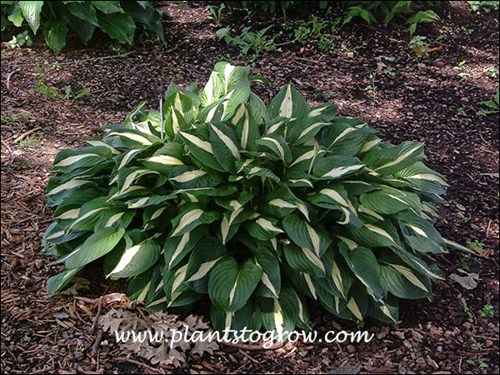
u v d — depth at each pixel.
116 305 2.88
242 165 2.69
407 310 3.00
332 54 5.46
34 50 5.30
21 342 2.72
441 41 5.84
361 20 5.95
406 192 2.95
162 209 2.81
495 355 2.80
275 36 5.64
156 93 4.82
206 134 2.77
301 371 2.65
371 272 2.67
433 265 3.16
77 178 3.10
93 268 3.10
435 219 3.22
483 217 3.77
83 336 2.75
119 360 2.64
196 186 2.68
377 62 5.41
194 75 5.08
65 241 2.95
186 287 2.65
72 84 4.86
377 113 4.75
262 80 3.38
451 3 6.49
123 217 2.83
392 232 2.79
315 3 6.11
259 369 2.64
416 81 5.21
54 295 2.95
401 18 6.07
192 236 2.69
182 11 6.07
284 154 2.72
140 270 2.69
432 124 4.67
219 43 5.54
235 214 2.67
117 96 4.74
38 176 3.82
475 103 4.96
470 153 4.38
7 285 3.01
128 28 5.31
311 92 4.92
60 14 5.29
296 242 2.58
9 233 3.34
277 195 2.71
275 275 2.63
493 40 5.98
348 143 2.94
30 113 4.46
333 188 2.71
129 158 2.77
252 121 2.81
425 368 2.71
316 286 2.72
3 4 5.36
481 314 3.02
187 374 2.60
